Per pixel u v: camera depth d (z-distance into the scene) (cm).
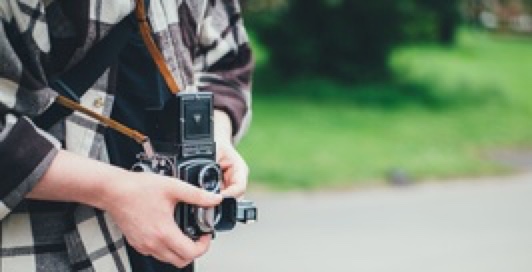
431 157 1725
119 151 182
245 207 179
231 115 207
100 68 178
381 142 1827
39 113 169
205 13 207
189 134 177
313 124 1928
